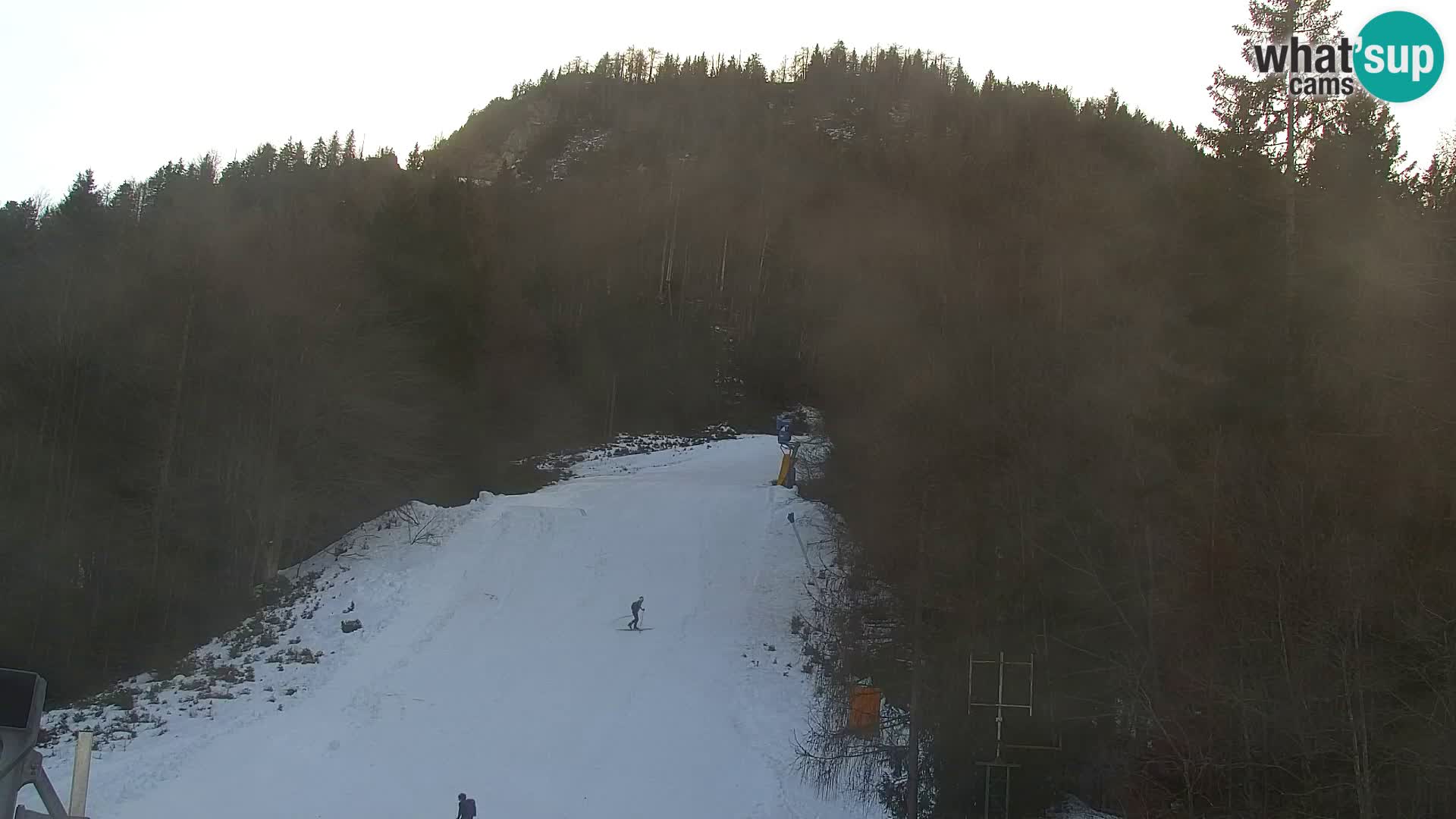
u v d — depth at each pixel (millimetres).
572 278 92875
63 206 57031
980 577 22766
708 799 23062
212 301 40938
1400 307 20453
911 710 22500
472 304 50344
